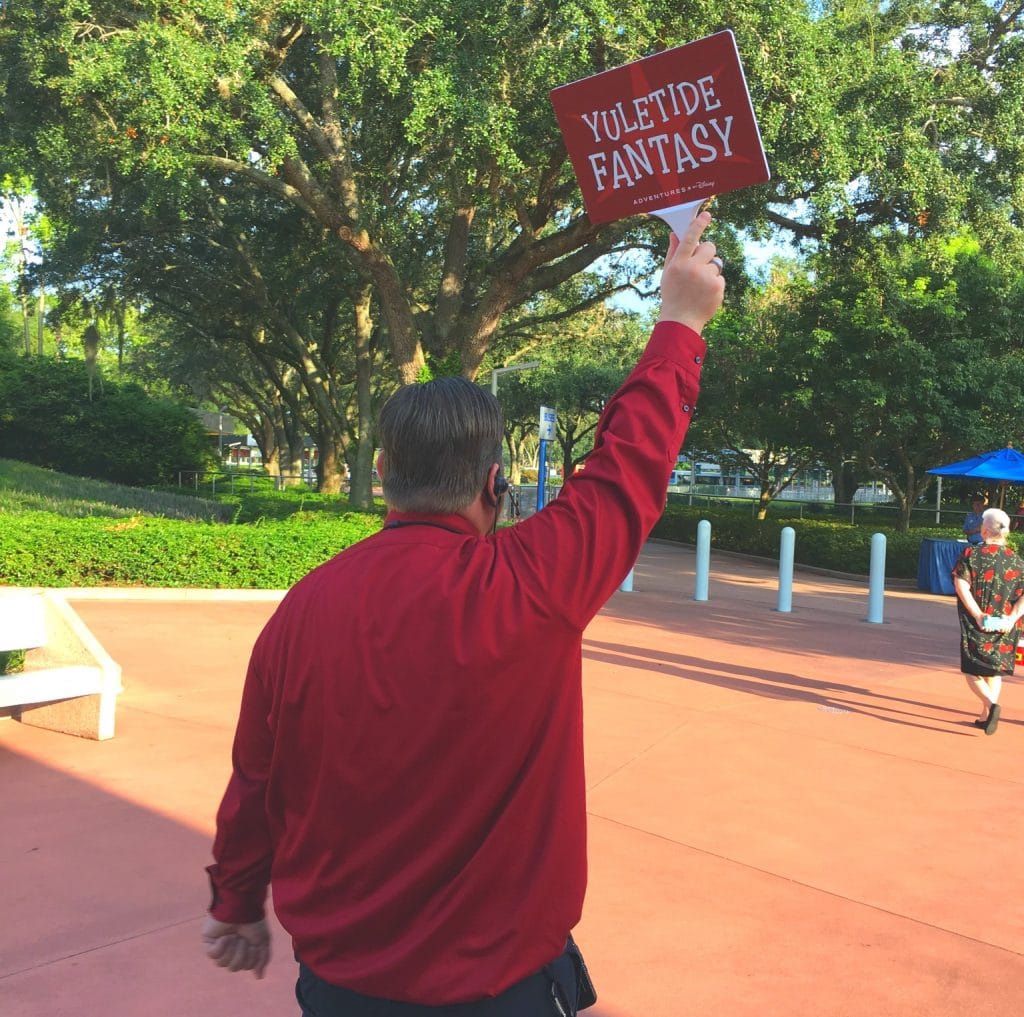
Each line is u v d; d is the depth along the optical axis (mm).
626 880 4027
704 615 12141
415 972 1298
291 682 1380
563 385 38938
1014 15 16906
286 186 17109
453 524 1462
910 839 4613
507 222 23922
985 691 6656
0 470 28688
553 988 1366
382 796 1306
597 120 1667
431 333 20234
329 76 17062
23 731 5895
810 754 5973
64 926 3490
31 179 21984
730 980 3270
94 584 11086
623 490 1340
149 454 38906
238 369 43438
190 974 3199
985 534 6715
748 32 12812
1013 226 17781
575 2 12711
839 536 19984
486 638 1279
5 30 15703
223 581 11414
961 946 3568
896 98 14680
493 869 1307
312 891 1364
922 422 20562
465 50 13547
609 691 7496
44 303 47938
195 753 5504
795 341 21062
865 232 17203
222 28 13672
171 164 13773
